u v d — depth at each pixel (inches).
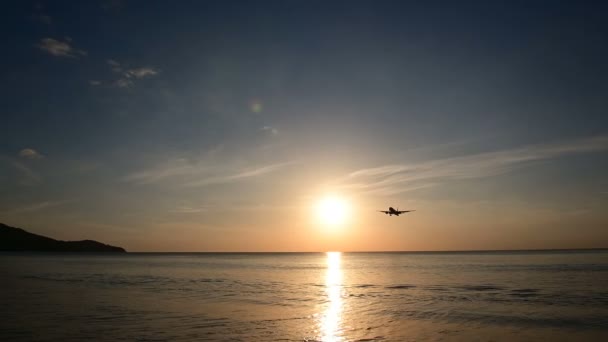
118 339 1190.3
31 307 1768.0
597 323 1407.5
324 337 1241.4
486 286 2652.6
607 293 2164.1
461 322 1455.5
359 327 1381.6
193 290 2522.1
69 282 3061.0
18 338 1204.5
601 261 6628.9
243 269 5285.4
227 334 1264.8
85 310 1686.8
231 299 2079.2
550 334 1267.2
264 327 1369.3
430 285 2795.3
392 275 3907.5
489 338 1226.6
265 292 2420.0
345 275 3991.1
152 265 6323.8
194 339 1197.7
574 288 2425.0
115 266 5777.6
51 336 1224.8
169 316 1556.3
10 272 4163.4
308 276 3880.4
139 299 2057.1
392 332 1310.3
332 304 1903.3
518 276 3437.5
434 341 1197.7
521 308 1724.9
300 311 1691.7
